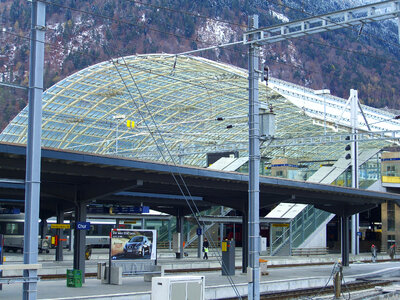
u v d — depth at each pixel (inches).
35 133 578.2
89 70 2546.8
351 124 2468.0
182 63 2458.2
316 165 3681.1
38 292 892.6
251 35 775.1
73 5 7288.4
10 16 6786.4
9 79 6235.2
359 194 1659.7
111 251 1050.1
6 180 1018.1
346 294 1148.5
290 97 2716.5
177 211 1991.9
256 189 757.9
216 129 3398.1
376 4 676.1
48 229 2477.9
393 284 1389.0
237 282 1132.5
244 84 2679.6
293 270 1562.5
